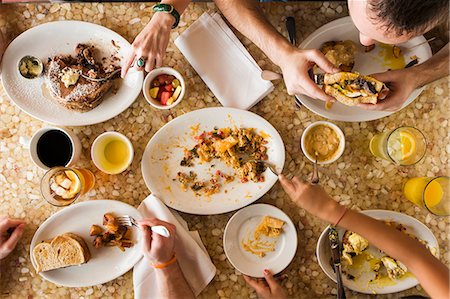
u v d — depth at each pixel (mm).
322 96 805
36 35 916
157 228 848
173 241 872
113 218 903
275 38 848
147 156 921
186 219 930
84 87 885
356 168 929
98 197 930
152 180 921
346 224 760
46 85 924
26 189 932
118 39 915
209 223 930
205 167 929
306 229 927
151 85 922
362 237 837
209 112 917
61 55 924
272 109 932
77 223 923
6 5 918
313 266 924
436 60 841
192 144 930
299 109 928
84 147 932
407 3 570
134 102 936
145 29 854
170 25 862
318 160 918
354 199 926
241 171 918
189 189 927
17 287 923
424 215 922
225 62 916
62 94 884
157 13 856
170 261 881
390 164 924
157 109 933
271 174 917
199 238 918
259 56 926
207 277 909
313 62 825
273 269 915
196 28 906
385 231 755
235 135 923
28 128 931
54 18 923
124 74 885
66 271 918
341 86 780
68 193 888
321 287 924
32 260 909
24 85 923
